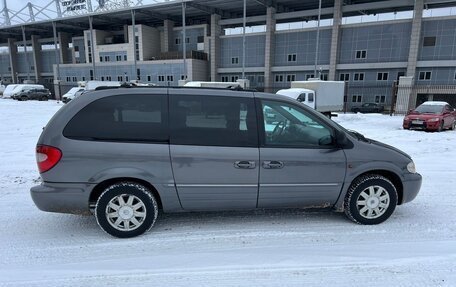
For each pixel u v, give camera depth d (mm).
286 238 3896
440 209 4863
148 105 3807
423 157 9109
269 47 47250
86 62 63656
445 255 3516
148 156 3752
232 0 46156
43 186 3729
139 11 52500
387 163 4164
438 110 16609
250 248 3658
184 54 45344
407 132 15094
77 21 61000
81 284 2998
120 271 3205
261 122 3947
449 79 36844
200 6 49000
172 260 3406
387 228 4176
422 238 3914
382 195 4242
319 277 3104
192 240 3840
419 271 3201
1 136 12133
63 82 61719
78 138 3701
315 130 4086
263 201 4043
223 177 3873
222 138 3867
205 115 3861
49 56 72062
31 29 67250
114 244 3746
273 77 48531
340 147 4090
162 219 4430
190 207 3979
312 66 45000
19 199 5227
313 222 4355
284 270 3219
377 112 37219
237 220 4414
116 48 58594
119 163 3717
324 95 23797
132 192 3814
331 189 4121
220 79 53062
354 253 3553
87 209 3801
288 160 3945
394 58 39656
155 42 58438
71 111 3744
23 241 3830
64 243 3783
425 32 37562
